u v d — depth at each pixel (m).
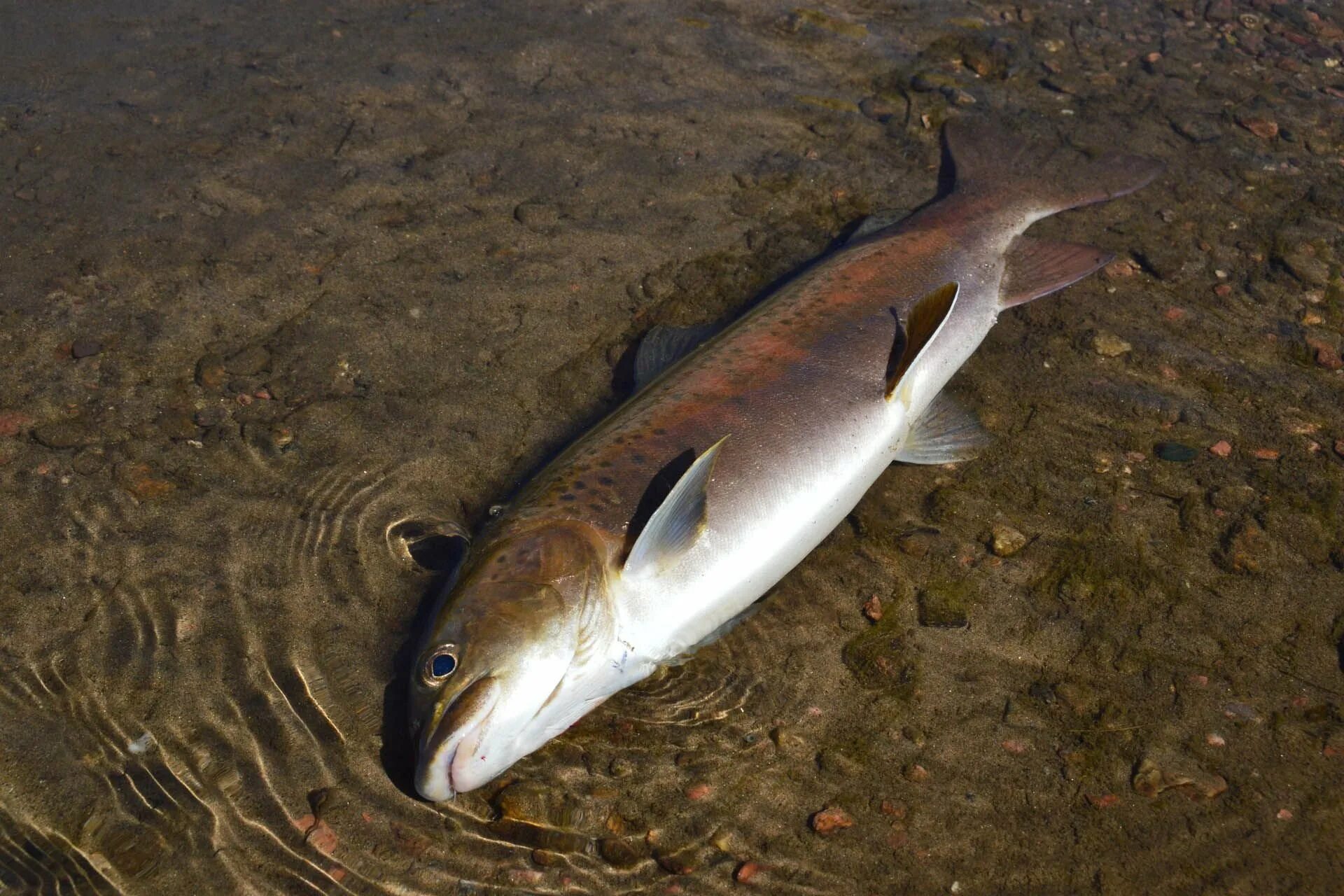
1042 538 0.98
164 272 1.15
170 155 1.27
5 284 1.13
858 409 1.00
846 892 0.82
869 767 0.87
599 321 1.14
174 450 1.02
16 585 0.94
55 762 0.85
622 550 0.91
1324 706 0.89
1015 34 1.49
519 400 1.07
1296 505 1.00
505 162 1.28
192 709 0.88
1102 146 1.31
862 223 1.21
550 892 0.82
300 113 1.33
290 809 0.84
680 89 1.39
